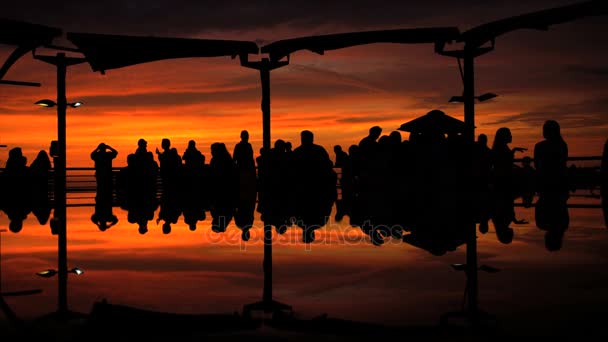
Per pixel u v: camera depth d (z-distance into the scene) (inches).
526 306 243.8
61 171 398.6
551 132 449.1
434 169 399.9
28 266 340.5
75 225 535.8
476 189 392.2
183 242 437.4
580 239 431.2
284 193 560.4
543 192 462.3
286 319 227.5
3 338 205.8
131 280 303.6
